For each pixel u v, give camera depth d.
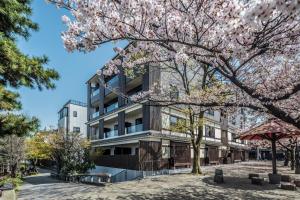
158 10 4.38
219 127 35.78
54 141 25.72
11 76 7.38
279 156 53.78
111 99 34.75
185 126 18.70
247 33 3.72
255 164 33.47
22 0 8.05
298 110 7.32
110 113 30.91
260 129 12.38
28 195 12.40
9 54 6.74
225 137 37.41
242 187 12.35
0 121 7.82
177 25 4.56
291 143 21.64
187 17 4.39
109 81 32.91
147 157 21.98
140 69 10.84
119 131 28.44
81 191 12.49
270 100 4.83
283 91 6.99
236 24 3.57
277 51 5.54
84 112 47.59
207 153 31.25
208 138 32.25
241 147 44.38
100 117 34.38
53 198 10.88
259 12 2.31
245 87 5.05
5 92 7.94
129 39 4.57
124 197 10.21
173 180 15.15
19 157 27.22
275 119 12.36
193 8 4.40
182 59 4.92
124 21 4.45
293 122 4.66
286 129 11.81
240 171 21.70
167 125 24.70
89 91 40.22
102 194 10.91
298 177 16.91
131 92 29.03
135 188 12.35
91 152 26.91
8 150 26.17
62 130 27.58
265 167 27.12
